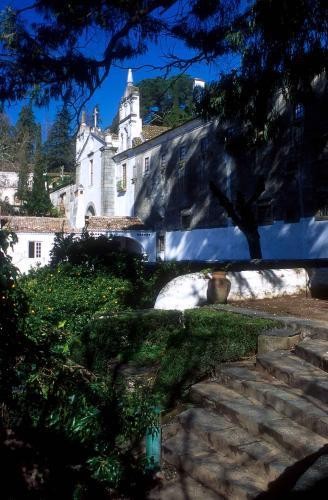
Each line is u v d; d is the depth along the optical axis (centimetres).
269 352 644
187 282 934
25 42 921
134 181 3456
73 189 4131
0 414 473
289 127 2128
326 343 633
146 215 3312
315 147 2000
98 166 3831
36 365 471
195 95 1335
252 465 461
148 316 780
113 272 1195
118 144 3722
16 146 4256
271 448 475
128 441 527
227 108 1268
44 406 471
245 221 1639
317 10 1039
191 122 2748
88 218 3447
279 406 521
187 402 612
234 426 528
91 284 1085
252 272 976
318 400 514
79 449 470
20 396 472
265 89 1202
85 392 472
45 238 3216
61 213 4412
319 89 1959
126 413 487
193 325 743
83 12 923
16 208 4625
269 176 2248
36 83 944
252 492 428
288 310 841
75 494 461
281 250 2178
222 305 866
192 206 2822
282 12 1013
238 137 1480
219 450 505
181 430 556
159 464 503
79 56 945
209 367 658
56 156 4469
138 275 1223
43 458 464
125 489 479
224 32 1020
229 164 2502
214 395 582
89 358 753
